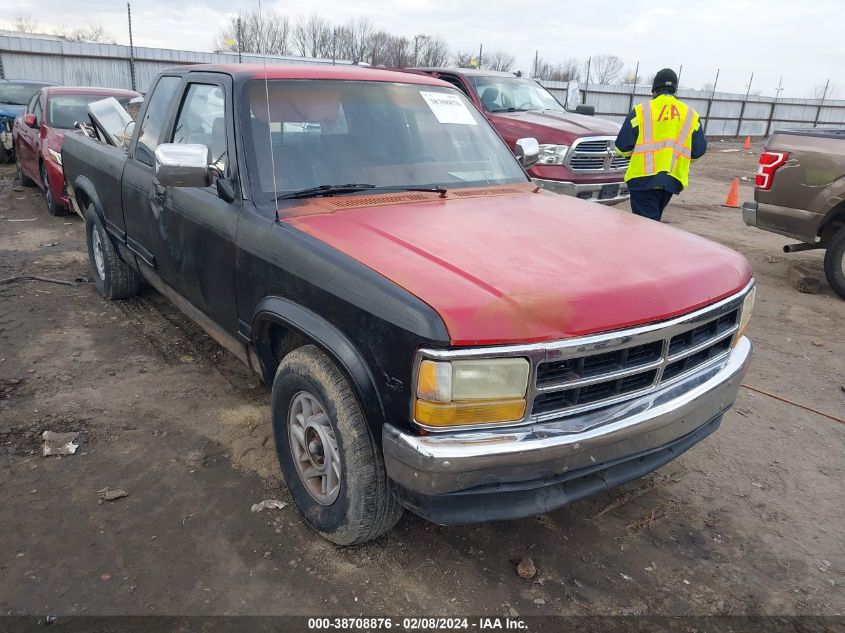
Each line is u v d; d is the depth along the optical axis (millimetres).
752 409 4090
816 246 6574
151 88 4219
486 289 2107
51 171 8078
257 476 3141
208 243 3150
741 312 2678
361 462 2346
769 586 2605
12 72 18609
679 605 2490
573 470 2205
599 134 8141
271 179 2971
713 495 3188
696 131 5996
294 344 2859
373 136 3346
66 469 3139
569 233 2746
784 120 31734
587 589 2547
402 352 2053
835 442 3717
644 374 2330
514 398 2039
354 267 2281
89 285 5871
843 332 5469
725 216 10844
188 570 2529
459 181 3455
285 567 2570
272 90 3186
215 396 3902
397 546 2717
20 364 4230
